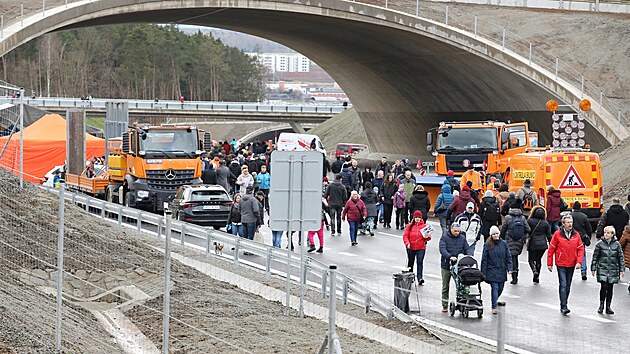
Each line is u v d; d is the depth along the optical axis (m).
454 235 30.06
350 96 136.38
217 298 28.58
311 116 193.62
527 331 27.08
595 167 51.50
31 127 72.06
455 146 63.44
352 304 29.72
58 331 20.06
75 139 69.12
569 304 31.77
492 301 29.64
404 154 132.50
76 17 86.00
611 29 100.81
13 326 20.62
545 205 50.28
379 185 57.56
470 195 45.06
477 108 108.62
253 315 26.66
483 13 104.12
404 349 23.25
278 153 26.09
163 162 58.16
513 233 35.41
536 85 94.00
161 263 32.22
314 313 27.94
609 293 29.91
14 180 35.94
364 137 164.00
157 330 24.25
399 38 101.19
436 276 37.16
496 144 63.03
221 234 38.28
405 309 28.36
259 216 42.69
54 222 32.00
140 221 44.75
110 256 30.75
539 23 102.56
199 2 91.75
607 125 88.25
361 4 96.06
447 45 97.62
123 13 89.50
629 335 26.77
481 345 24.47
